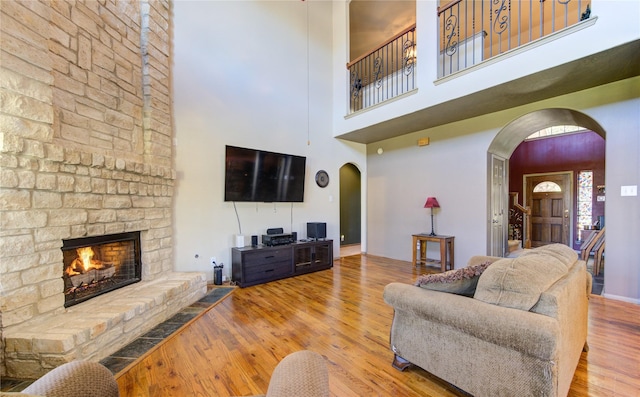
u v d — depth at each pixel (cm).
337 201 554
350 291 348
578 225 634
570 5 450
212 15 390
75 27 237
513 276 140
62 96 225
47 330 188
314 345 219
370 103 570
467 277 164
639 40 229
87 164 233
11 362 178
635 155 294
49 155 204
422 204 500
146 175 299
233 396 162
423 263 492
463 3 482
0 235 180
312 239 470
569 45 264
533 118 395
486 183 418
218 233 395
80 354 185
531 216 702
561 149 657
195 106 373
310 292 346
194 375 182
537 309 133
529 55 289
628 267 299
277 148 463
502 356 136
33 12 200
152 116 314
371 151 594
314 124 517
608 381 171
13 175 186
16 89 189
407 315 178
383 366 191
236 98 414
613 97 307
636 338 223
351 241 708
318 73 525
